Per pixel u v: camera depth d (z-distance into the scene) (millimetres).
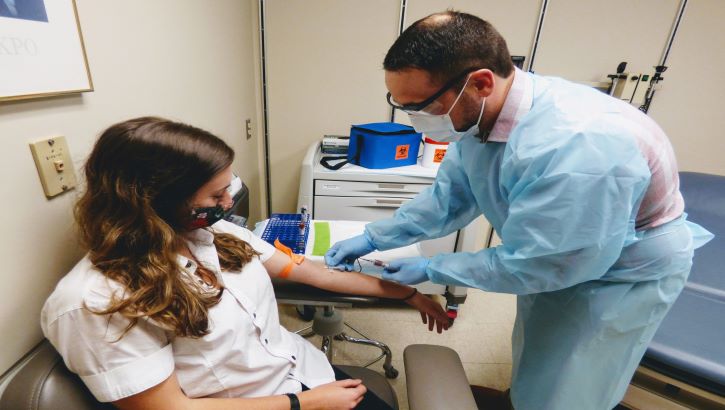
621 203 659
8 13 521
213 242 808
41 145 616
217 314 685
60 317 541
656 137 739
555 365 959
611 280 857
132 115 900
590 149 657
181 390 649
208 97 1399
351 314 1956
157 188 624
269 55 2098
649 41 2131
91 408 582
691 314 1239
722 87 2203
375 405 914
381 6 2014
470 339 1831
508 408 1384
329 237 1277
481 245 2621
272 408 707
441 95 740
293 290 982
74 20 656
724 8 2037
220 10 1503
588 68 2201
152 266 616
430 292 1913
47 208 654
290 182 2412
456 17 714
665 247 800
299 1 1988
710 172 2416
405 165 1865
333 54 2109
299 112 2238
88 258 627
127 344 567
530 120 749
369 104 2230
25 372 562
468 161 977
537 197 708
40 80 590
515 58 2078
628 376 986
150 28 967
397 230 1148
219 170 670
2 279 577
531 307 1040
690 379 1045
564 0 2035
